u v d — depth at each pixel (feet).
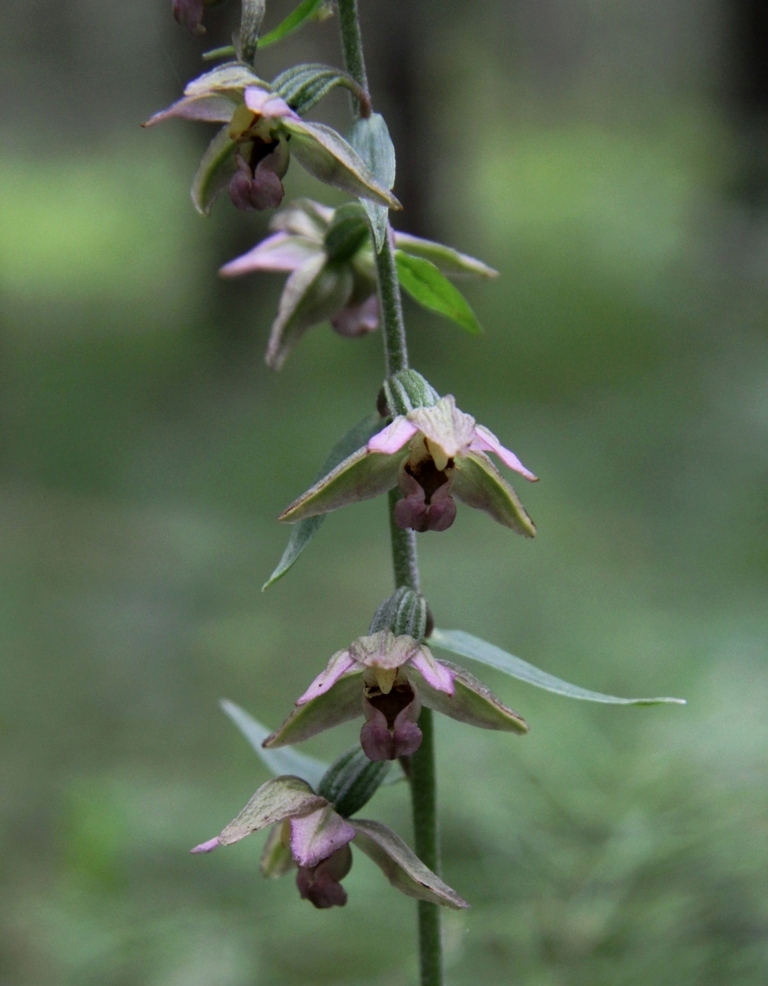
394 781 10.54
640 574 34.53
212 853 18.80
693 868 14.12
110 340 73.31
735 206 59.82
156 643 32.60
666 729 15.84
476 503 9.48
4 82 114.21
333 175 9.48
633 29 132.87
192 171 79.00
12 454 54.03
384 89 69.56
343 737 24.94
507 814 14.80
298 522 9.45
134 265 94.27
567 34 132.46
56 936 17.13
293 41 74.38
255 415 57.67
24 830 22.99
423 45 69.15
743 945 13.52
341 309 12.04
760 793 14.56
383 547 41.01
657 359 58.70
